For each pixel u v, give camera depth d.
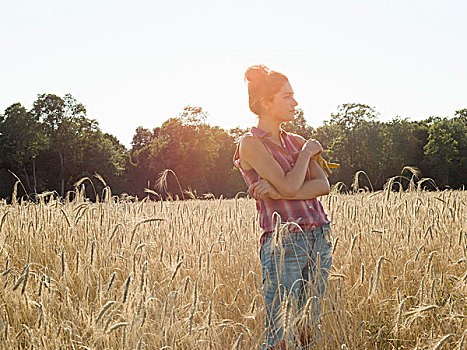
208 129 73.44
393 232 4.36
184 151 68.25
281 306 2.52
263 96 2.96
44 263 4.06
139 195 69.12
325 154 75.69
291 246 2.75
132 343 2.56
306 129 84.75
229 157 74.81
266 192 2.79
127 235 4.43
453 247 4.10
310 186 2.90
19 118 59.84
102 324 2.71
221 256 4.19
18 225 4.53
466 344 2.59
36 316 3.06
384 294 3.52
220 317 3.32
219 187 73.81
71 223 4.31
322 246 2.90
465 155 71.00
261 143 2.88
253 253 4.28
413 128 75.12
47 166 63.34
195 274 3.91
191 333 2.71
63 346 2.67
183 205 5.39
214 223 5.00
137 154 74.81
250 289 3.66
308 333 2.73
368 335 3.08
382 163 71.94
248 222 5.05
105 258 3.80
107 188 4.83
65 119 63.41
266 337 2.72
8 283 3.30
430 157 69.56
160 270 3.81
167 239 4.46
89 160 63.38
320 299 2.79
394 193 5.00
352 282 3.76
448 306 2.97
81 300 3.34
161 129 76.06
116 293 3.36
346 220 4.71
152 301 2.85
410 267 3.88
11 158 58.81
